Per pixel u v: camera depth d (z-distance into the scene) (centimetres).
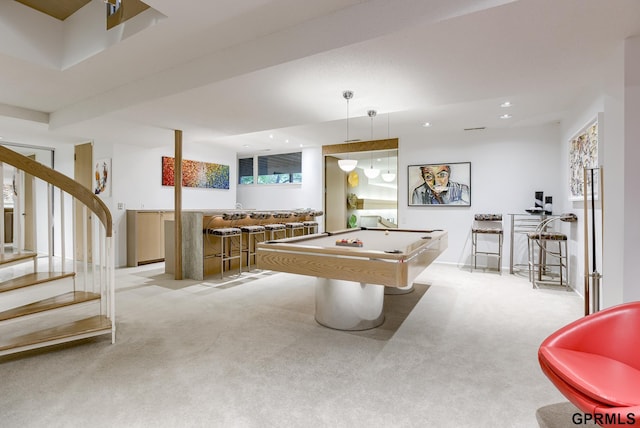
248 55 281
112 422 173
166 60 316
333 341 278
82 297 277
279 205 842
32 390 201
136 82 365
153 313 345
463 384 212
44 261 643
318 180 784
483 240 610
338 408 187
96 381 212
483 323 321
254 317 334
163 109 382
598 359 161
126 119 426
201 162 752
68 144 678
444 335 292
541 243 495
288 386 209
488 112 493
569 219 436
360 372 227
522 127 580
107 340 276
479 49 244
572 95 414
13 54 301
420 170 659
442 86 317
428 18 210
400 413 183
